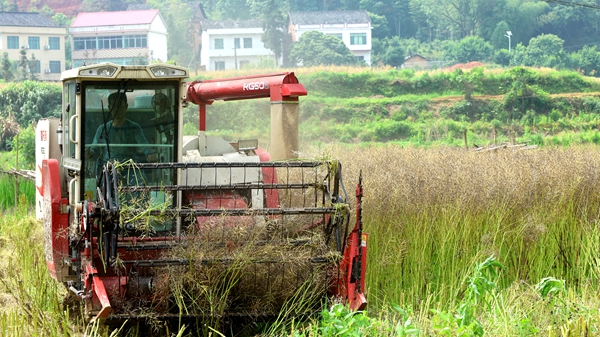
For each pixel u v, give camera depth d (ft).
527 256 43.98
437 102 265.95
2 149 200.23
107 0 557.33
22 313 35.58
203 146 45.96
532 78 282.36
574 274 43.42
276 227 34.76
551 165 50.08
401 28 536.42
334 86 282.36
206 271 32.32
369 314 38.11
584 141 199.41
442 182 45.78
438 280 40.52
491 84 279.08
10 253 52.34
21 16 382.42
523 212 44.75
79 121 36.58
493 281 39.29
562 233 44.93
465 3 499.51
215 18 527.81
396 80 282.56
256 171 39.88
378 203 43.60
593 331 29.40
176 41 422.00
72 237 35.06
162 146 37.93
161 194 35.27
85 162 37.04
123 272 33.17
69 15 559.79
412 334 28.53
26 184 89.51
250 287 33.22
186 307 32.96
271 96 47.19
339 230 33.96
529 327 30.37
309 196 42.57
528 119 250.78
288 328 33.45
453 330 28.99
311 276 33.37
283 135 46.78
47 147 42.88
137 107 37.47
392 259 41.39
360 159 57.52
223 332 33.81
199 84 49.85
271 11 407.23
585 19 516.73
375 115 253.24
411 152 68.18
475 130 244.01
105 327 32.19
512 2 496.23
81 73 35.76
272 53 418.92
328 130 231.30
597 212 46.29
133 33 387.96
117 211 31.07
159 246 33.04
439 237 43.21
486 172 48.29
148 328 33.71
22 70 343.67
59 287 42.80
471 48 434.71
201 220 34.45
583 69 416.67
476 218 44.32
